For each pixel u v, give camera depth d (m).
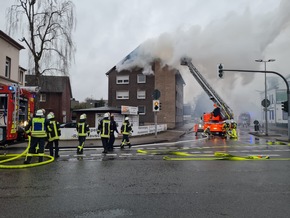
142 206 5.08
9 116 13.80
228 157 11.18
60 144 16.77
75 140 19.11
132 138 21.80
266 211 4.83
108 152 13.23
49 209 4.91
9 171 8.30
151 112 40.00
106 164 9.52
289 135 20.64
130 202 5.31
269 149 14.67
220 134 25.88
